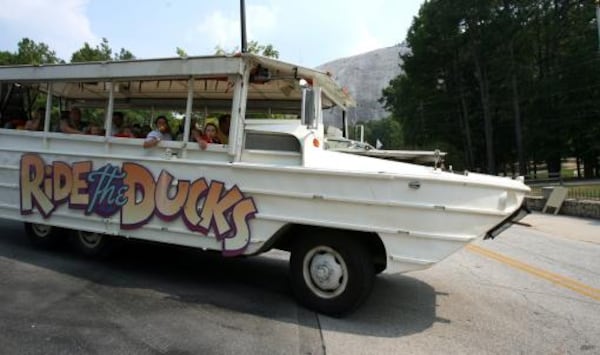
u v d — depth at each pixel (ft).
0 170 20.57
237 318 13.50
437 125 140.36
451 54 133.28
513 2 122.62
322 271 13.91
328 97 18.99
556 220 39.81
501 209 12.89
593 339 12.94
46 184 19.12
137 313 13.56
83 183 18.10
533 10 122.21
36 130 20.29
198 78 16.51
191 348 11.32
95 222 17.75
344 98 20.24
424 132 142.51
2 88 21.18
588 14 118.32
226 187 15.11
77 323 12.60
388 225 13.06
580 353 11.99
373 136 264.72
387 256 13.10
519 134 121.19
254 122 15.78
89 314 13.30
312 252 14.25
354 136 21.54
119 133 18.81
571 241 29.55
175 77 16.56
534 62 130.41
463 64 134.92
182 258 20.68
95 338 11.69
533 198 49.01
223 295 15.62
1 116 21.36
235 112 15.28
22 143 19.99
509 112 126.41
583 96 117.91
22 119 22.21
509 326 13.80
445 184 12.64
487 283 18.61
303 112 14.79
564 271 21.04
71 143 18.60
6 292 14.83
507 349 12.12
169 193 16.14
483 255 24.30
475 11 122.11
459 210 12.60
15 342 11.28
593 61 114.21
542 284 18.70
